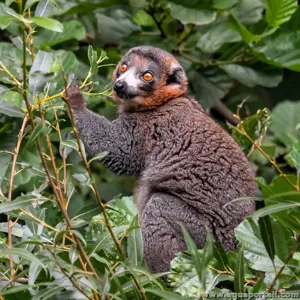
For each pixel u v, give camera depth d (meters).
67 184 8.86
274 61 17.09
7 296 9.14
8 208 8.34
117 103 13.85
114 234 9.11
